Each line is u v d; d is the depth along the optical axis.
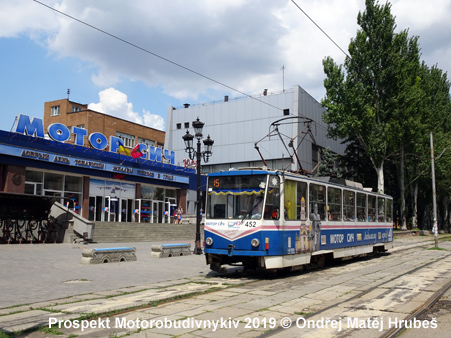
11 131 27.45
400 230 47.25
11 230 22.03
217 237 13.38
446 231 64.75
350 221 18.36
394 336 6.75
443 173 47.59
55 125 30.05
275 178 13.32
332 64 38.44
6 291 10.08
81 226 23.89
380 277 13.52
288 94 50.00
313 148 53.03
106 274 13.11
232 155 52.72
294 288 11.25
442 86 50.88
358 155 46.81
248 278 13.12
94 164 32.38
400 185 47.59
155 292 10.31
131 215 37.12
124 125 48.66
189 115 56.56
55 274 12.80
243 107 52.91
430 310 8.72
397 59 37.97
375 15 38.31
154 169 38.91
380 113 39.50
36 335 6.64
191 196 44.03
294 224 13.85
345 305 9.01
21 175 27.47
